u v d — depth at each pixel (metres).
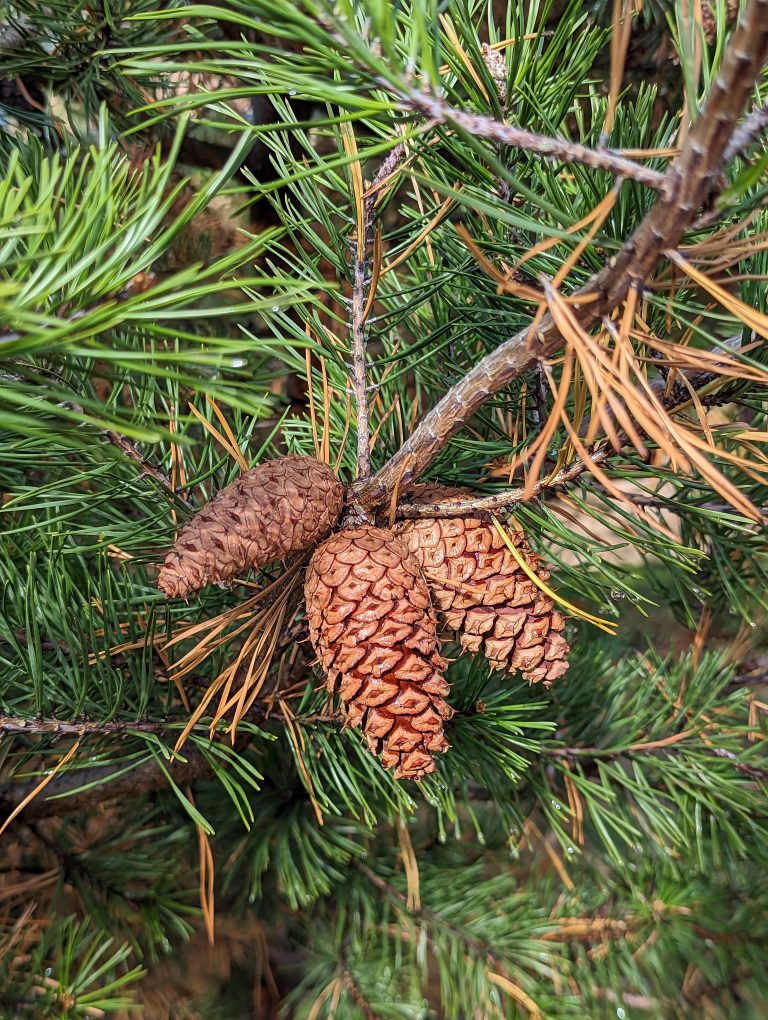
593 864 0.60
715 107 0.23
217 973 0.63
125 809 0.54
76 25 0.48
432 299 0.41
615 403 0.25
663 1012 0.53
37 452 0.35
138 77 0.51
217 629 0.35
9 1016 0.42
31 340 0.21
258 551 0.31
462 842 0.60
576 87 0.33
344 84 0.24
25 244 0.29
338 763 0.40
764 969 0.52
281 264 0.53
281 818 0.49
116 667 0.40
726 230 0.26
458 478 0.39
